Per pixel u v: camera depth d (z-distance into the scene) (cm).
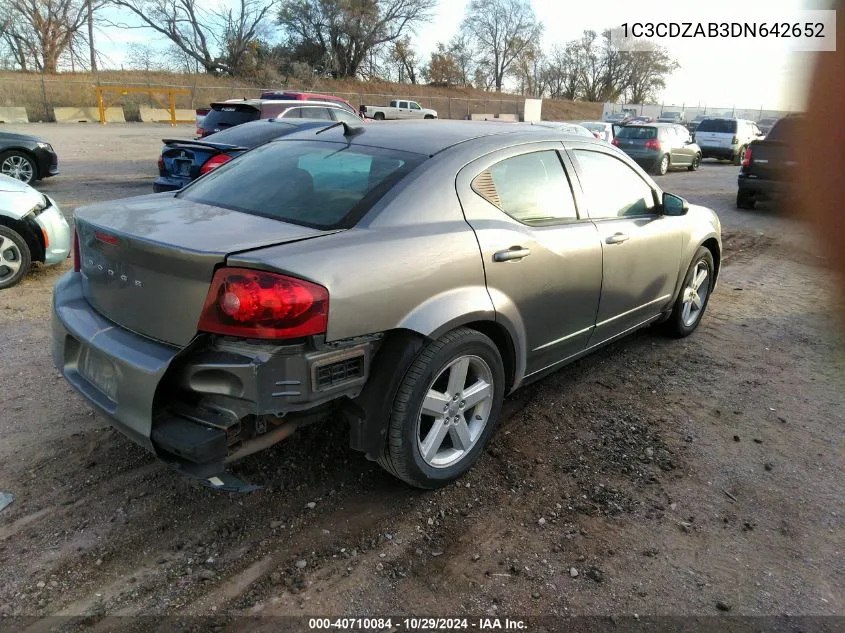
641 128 1980
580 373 451
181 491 302
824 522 296
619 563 265
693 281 510
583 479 323
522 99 6316
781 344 520
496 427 372
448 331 285
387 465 285
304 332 235
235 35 5147
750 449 357
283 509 293
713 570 263
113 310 267
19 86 3422
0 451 329
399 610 238
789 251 884
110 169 1474
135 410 244
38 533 271
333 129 367
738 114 5241
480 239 298
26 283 614
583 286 365
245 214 290
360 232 267
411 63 6412
